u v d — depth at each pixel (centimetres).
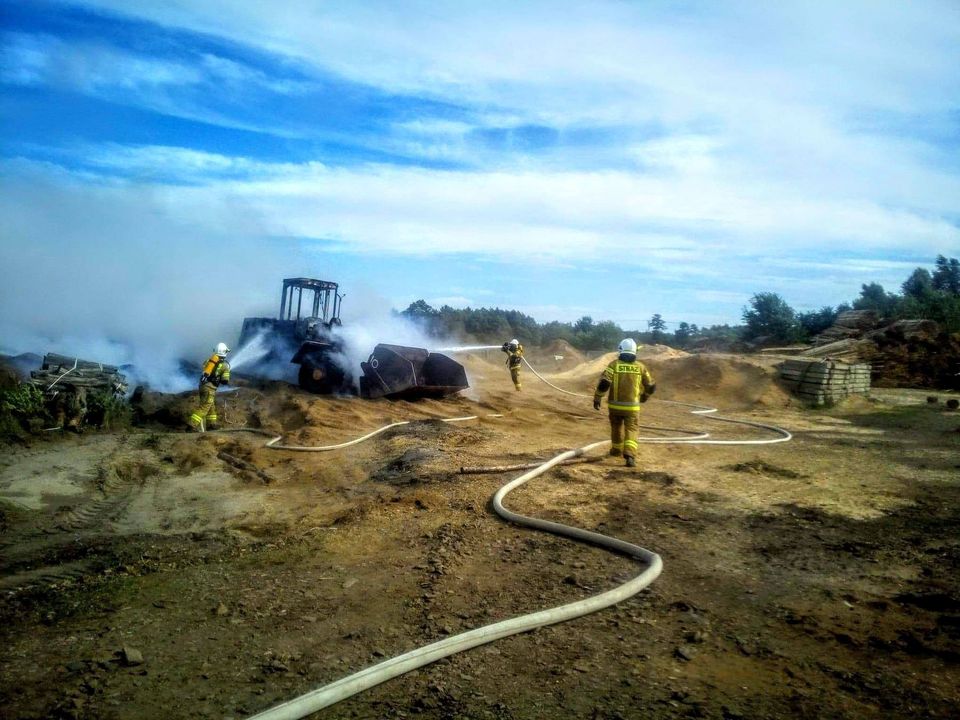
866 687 376
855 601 505
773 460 1055
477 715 344
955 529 694
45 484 856
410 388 1600
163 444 1091
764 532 679
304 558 605
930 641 436
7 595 518
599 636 442
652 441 1198
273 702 358
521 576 553
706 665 402
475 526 695
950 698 364
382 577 554
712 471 955
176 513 784
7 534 690
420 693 366
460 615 475
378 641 434
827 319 3650
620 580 542
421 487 841
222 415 1328
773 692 370
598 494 816
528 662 404
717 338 4169
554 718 342
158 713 345
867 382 2014
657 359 2330
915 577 555
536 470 902
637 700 361
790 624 464
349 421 1335
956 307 3186
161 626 457
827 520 723
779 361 2309
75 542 670
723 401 1939
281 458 1047
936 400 1950
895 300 4247
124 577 558
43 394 1141
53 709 346
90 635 442
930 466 1020
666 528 687
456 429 1251
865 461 1059
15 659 405
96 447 1048
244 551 634
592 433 1362
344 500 828
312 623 463
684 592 521
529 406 1758
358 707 350
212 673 390
